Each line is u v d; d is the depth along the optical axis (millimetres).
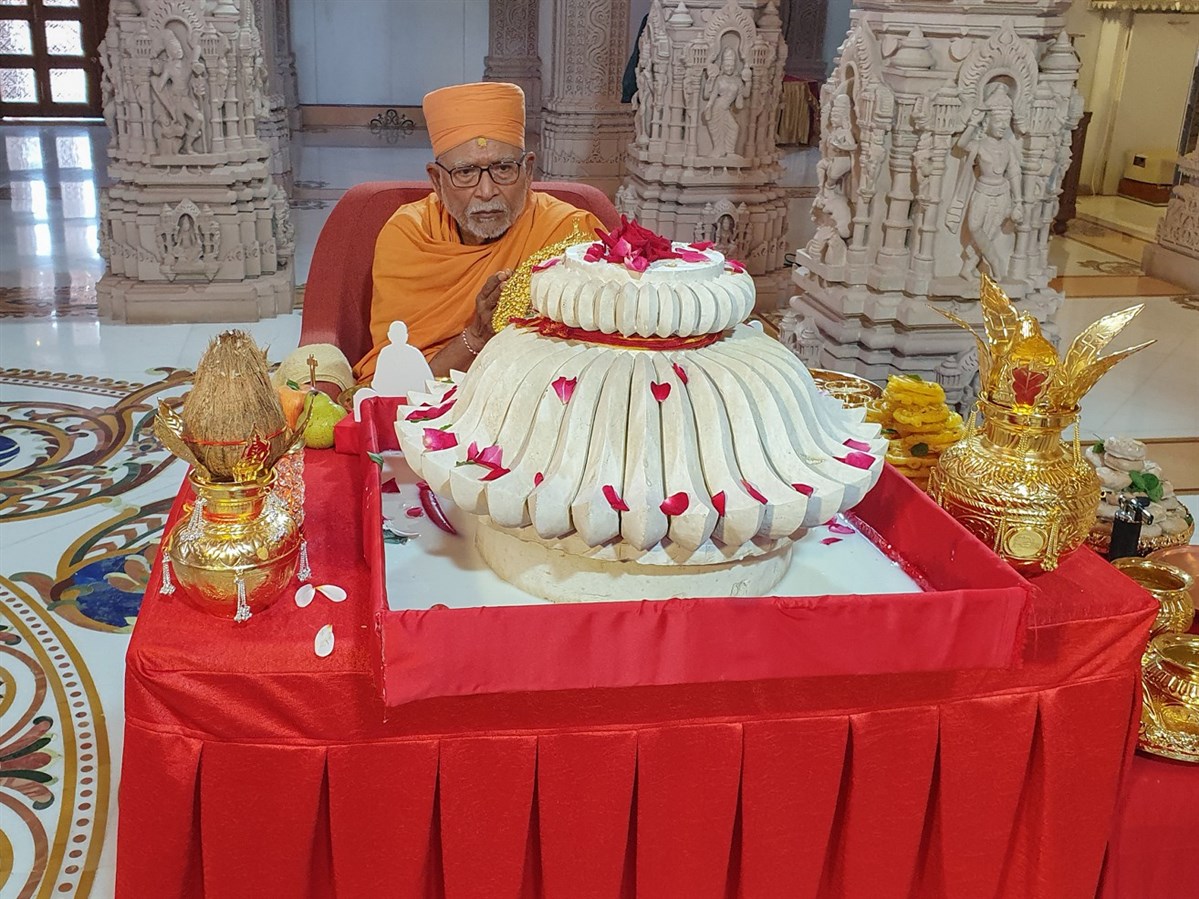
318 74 13508
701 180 6160
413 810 1329
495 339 1501
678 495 1265
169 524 1530
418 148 12414
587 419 1312
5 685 2516
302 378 2258
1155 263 7316
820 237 4090
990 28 3578
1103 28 9641
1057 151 3758
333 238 2822
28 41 12703
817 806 1404
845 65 3881
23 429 4070
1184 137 9609
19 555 3113
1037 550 1445
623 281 1347
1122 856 1603
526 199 2650
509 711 1295
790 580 1477
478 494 1310
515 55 12727
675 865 1399
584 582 1364
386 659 1181
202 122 5465
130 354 5035
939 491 1552
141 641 1263
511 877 1374
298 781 1302
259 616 1319
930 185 3713
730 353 1407
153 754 1281
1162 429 4512
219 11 5395
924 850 1507
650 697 1313
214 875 1339
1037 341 1479
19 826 2082
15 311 5660
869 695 1368
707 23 5984
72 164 10195
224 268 5629
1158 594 1816
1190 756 1612
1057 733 1446
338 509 1625
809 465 1361
